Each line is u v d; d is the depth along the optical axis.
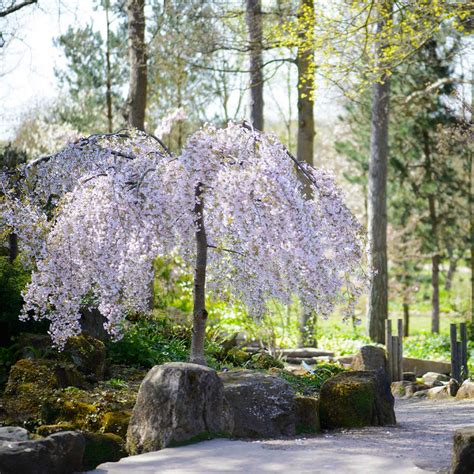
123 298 8.99
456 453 5.88
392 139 26.69
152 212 8.30
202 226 8.83
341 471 6.11
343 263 9.02
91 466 6.70
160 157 9.15
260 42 19.50
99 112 29.00
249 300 9.14
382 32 16.09
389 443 7.37
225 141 8.59
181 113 21.78
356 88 19.58
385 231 23.52
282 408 7.95
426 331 28.84
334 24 16.58
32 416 8.16
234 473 6.07
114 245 8.66
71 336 9.95
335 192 9.08
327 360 17.98
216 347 13.80
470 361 19.05
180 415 7.04
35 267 10.53
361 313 30.78
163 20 20.16
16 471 5.77
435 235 27.31
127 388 9.29
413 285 28.89
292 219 8.43
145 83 18.25
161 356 11.66
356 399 8.66
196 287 8.99
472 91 23.11
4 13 16.59
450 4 15.15
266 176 8.34
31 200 10.23
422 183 26.86
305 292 8.91
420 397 13.48
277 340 20.20
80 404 8.07
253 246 8.59
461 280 31.34
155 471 6.17
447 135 22.42
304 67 20.61
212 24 19.80
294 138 40.31
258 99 21.23
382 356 15.38
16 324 10.30
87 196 8.77
